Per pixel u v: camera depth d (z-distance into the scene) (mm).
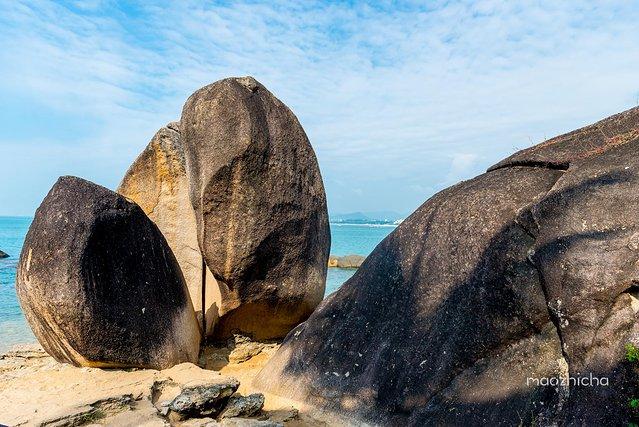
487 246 4473
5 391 5199
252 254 6898
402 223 5633
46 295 5406
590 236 3701
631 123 4391
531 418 3746
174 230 7879
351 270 26312
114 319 5621
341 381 5062
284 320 7637
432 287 4797
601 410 3287
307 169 7613
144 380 5465
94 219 5621
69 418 4465
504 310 4211
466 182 5312
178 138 7922
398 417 4469
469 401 4145
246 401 4996
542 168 4684
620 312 3432
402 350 4754
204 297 7754
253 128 6781
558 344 3902
